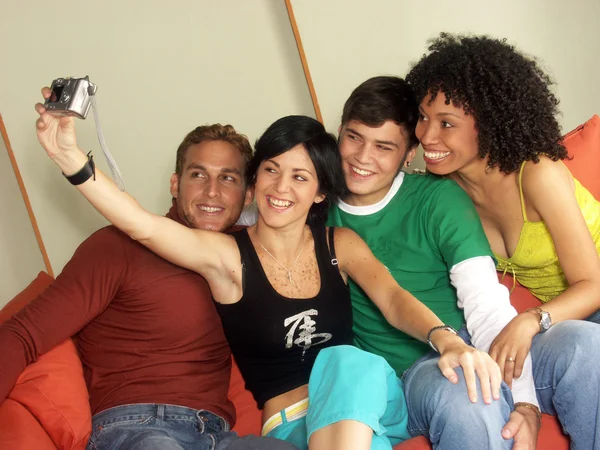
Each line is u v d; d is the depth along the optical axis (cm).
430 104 176
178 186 190
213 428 163
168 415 159
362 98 177
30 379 154
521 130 171
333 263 174
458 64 173
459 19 304
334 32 298
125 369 165
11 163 272
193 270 165
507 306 167
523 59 179
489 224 192
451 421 146
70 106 134
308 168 167
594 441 150
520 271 193
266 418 167
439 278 186
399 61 303
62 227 287
